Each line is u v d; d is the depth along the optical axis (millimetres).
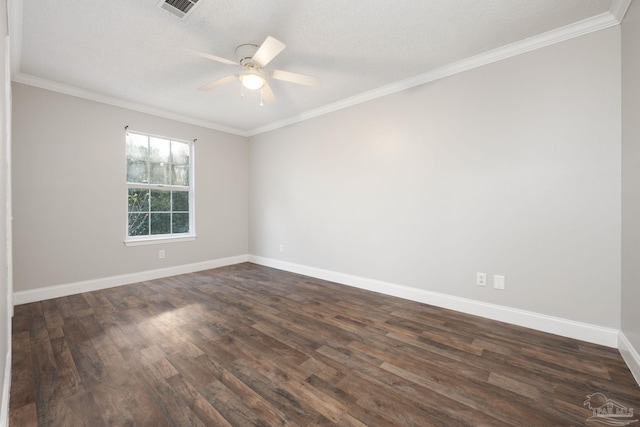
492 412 1443
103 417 1402
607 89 2066
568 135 2215
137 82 3113
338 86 3238
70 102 3246
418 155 3037
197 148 4430
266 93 2736
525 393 1585
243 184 5074
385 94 3273
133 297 3191
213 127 4609
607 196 2080
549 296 2318
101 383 1661
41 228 3076
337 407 1479
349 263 3701
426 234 3000
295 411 1450
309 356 1968
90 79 3039
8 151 2043
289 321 2555
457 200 2779
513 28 2203
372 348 2078
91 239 3418
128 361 1893
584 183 2160
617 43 2025
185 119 4250
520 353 1998
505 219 2508
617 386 1639
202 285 3676
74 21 2098
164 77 2998
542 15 2053
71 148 3264
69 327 2402
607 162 2076
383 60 2682
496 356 1962
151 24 2145
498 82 2523
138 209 3908
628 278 1885
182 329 2379
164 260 4082
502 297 2539
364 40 2363
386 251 3334
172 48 2465
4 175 1557
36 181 3043
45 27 2162
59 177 3188
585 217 2162
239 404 1500
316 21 2119
